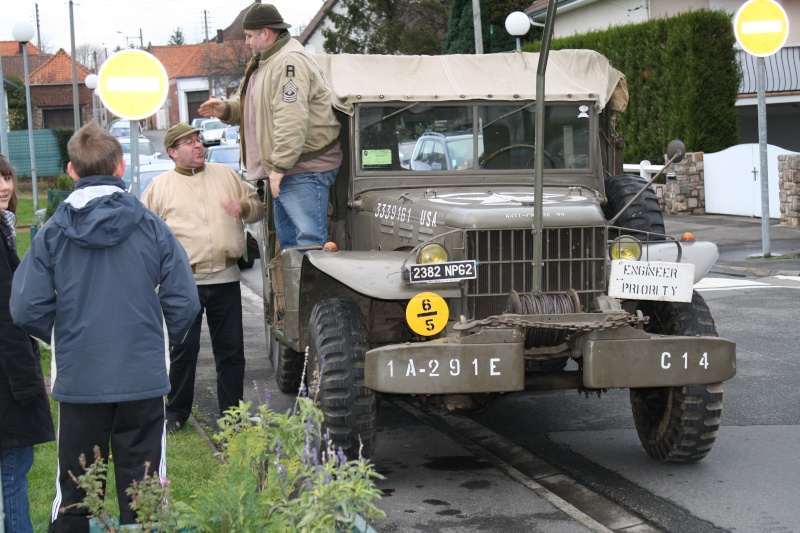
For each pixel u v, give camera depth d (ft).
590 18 92.73
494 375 16.47
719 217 62.34
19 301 12.92
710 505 17.10
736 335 31.17
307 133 21.44
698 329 18.51
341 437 17.03
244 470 11.37
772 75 80.07
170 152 21.74
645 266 17.44
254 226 31.48
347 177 23.02
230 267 21.86
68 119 195.11
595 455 20.31
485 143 22.61
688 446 18.56
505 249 18.16
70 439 13.24
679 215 64.39
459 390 16.42
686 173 64.39
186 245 21.38
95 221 12.82
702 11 65.21
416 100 22.04
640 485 18.28
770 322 32.94
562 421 23.11
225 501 11.05
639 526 16.33
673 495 17.66
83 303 13.08
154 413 13.51
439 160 22.48
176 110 242.78
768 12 44.39
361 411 17.15
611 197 23.18
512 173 22.70
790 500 17.25
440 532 16.11
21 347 13.20
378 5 104.68
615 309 17.28
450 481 18.80
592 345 16.66
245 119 22.84
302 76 20.99
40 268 13.00
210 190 21.80
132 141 21.42
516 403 24.91
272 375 28.50
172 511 11.30
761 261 45.14
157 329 13.47
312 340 18.04
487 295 18.08
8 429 13.34
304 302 19.94
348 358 17.33
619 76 23.89
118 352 13.10
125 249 13.24
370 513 10.85
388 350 16.25
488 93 22.34
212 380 27.99
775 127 90.58
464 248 17.95
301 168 21.61
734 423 22.18
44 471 18.58
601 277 18.47
